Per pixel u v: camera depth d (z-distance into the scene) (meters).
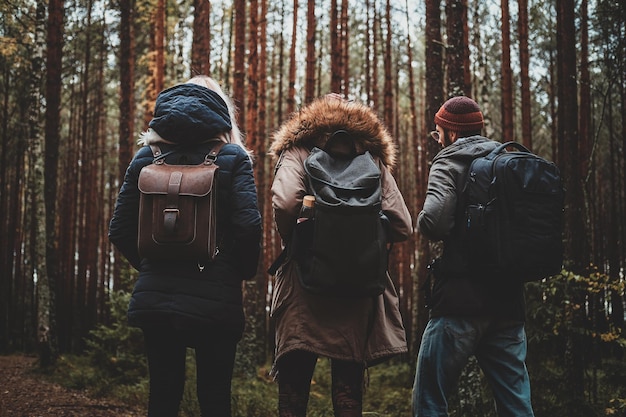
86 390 8.68
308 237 3.04
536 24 19.03
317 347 3.08
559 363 7.38
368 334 3.19
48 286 11.41
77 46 21.17
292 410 3.14
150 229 2.83
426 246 13.52
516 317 3.15
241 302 2.97
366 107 3.25
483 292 3.07
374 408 9.08
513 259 2.95
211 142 3.04
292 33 18.06
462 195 3.12
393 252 20.09
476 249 3.02
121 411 7.20
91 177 21.86
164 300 2.81
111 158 28.97
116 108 26.38
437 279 3.19
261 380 12.15
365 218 2.92
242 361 12.25
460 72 7.73
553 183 3.00
